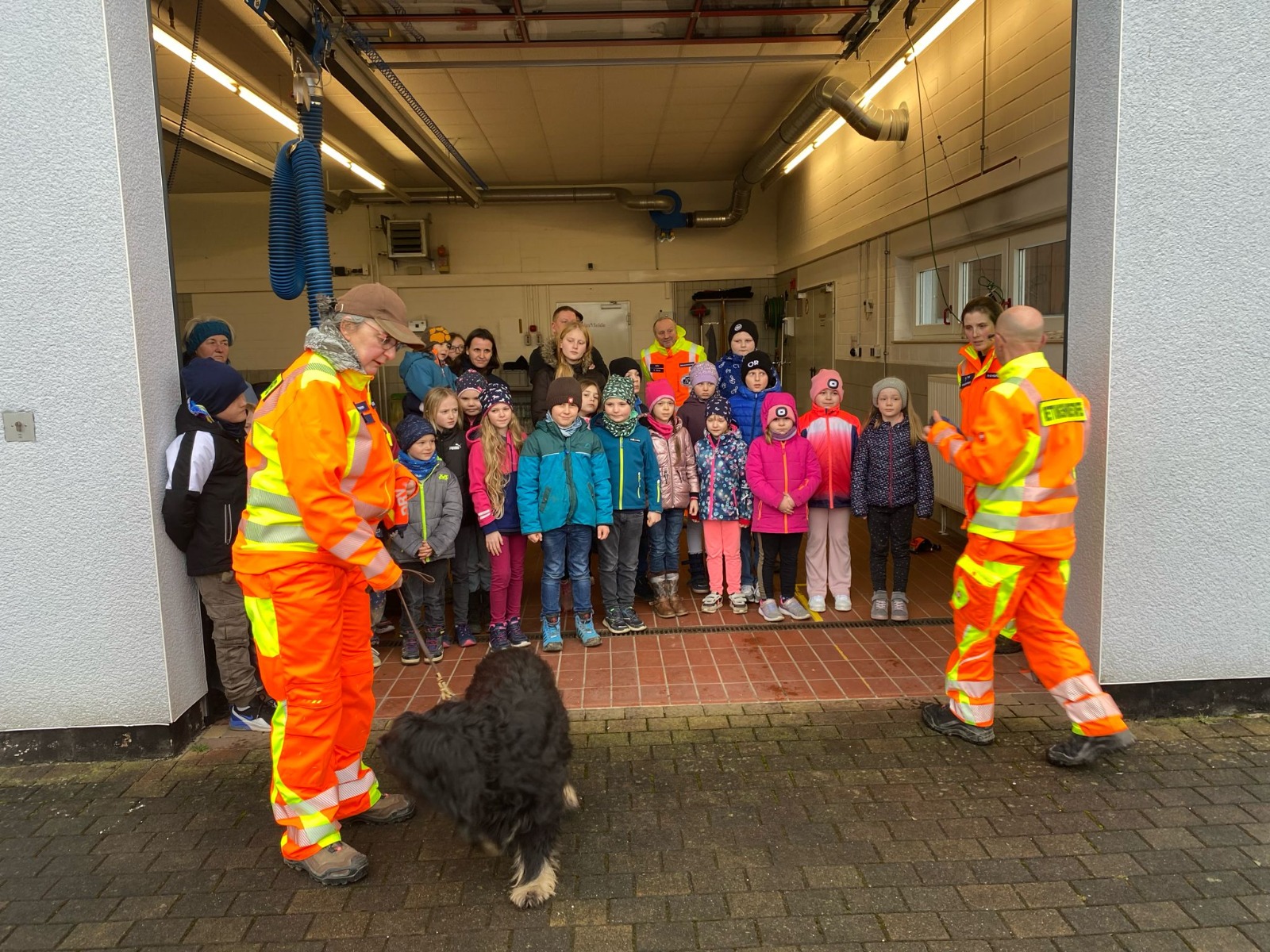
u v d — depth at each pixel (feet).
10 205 9.56
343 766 8.72
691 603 16.35
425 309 39.24
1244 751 9.98
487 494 13.17
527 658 8.25
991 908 7.41
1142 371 10.31
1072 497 9.46
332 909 7.64
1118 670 10.75
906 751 10.21
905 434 14.66
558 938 7.18
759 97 24.91
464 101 24.29
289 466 7.35
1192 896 7.50
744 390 15.96
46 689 10.20
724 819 8.86
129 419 9.85
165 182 10.60
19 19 9.36
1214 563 10.60
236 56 20.31
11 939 7.30
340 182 35.27
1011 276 18.13
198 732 11.03
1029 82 16.24
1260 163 10.05
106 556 10.02
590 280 39.19
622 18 16.69
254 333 38.19
